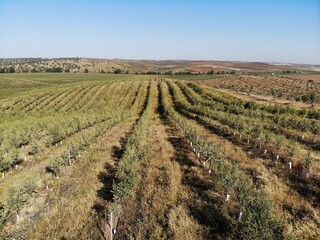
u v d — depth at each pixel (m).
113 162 28.86
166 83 125.50
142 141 34.31
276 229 15.00
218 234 15.42
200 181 22.19
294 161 25.61
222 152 30.12
